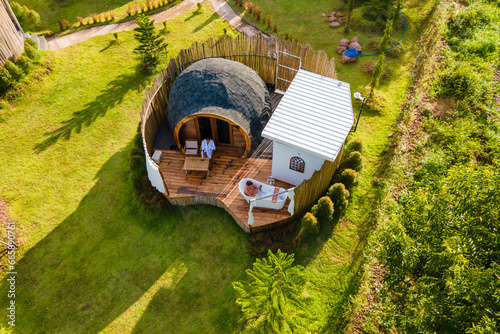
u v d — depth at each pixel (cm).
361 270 1495
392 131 2042
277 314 1143
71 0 3056
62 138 2028
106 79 2370
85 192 1794
